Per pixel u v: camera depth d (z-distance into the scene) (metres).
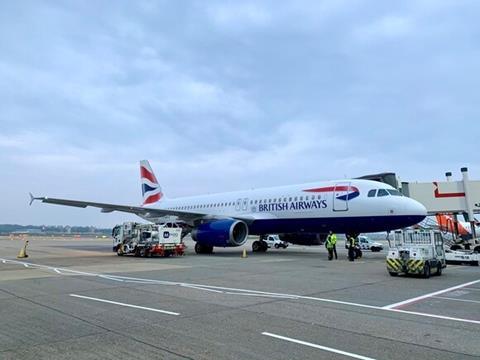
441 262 15.84
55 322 7.26
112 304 8.96
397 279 13.80
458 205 29.97
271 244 46.03
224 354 5.42
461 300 9.64
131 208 26.36
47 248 36.47
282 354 5.41
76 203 25.12
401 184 31.50
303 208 25.33
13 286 11.78
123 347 5.75
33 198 24.05
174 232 25.17
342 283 12.63
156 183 39.50
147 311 8.20
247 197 29.44
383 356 5.34
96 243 51.88
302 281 13.09
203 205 33.12
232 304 8.99
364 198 22.73
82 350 5.61
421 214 21.55
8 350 5.62
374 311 8.27
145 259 22.72
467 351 5.55
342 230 24.12
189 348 5.69
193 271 16.11
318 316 7.77
